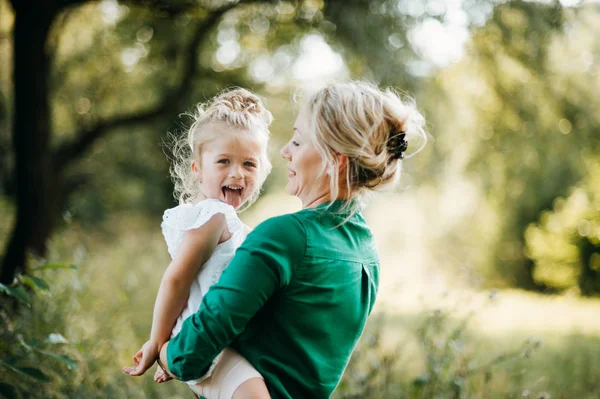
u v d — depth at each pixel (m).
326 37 8.34
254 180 2.01
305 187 1.82
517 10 7.95
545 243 16.55
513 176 11.84
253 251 1.63
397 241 20.53
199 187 2.12
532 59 8.32
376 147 1.78
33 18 7.68
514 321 10.86
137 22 9.75
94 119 11.73
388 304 4.86
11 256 7.80
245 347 1.72
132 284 5.91
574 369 6.37
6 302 3.79
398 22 7.95
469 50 8.55
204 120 2.02
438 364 3.84
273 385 1.68
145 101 11.69
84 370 3.88
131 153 12.52
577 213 15.95
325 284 1.70
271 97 10.08
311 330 1.69
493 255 18.78
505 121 9.41
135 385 4.18
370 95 1.79
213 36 9.97
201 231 1.84
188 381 1.84
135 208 13.95
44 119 7.91
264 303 1.65
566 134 9.62
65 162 8.55
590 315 12.38
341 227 1.80
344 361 1.80
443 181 10.23
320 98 1.80
